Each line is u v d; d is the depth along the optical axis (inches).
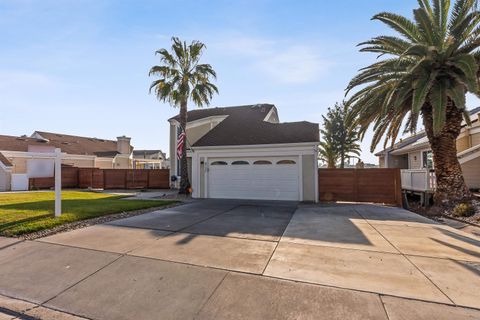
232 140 558.3
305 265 170.6
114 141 1466.5
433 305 122.3
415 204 466.9
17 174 805.2
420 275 154.1
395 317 113.7
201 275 158.1
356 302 125.9
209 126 796.0
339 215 346.6
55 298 138.4
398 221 309.0
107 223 293.0
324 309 120.9
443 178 378.9
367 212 370.6
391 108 419.5
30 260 185.8
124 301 134.2
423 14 355.3
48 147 1002.1
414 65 351.3
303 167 497.4
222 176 544.4
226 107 866.8
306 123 595.2
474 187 518.9
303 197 494.3
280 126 596.7
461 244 215.2
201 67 589.0
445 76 365.1
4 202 452.8
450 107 376.5
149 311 125.0
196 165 557.9
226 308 124.8
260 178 522.0
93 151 1170.6
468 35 358.3
